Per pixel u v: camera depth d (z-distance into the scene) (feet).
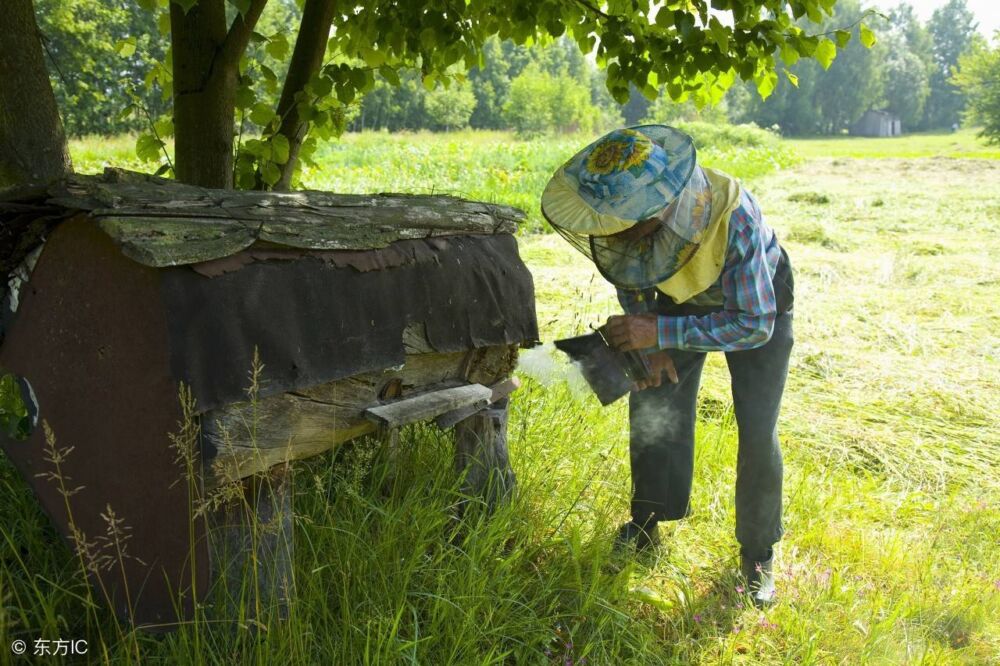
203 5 9.87
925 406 14.98
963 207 41.37
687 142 6.96
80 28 103.04
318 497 7.79
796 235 31.96
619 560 8.97
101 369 5.93
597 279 23.86
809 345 17.99
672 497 9.37
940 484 12.07
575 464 10.44
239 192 6.69
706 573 9.26
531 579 7.80
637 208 6.64
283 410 6.21
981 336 19.02
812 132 318.04
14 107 9.14
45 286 6.25
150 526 6.05
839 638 8.01
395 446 8.91
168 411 5.47
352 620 6.68
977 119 183.32
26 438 7.06
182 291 5.40
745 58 10.66
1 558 6.51
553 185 7.25
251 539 6.28
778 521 8.83
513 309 7.93
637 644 7.64
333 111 12.01
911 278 25.09
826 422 14.11
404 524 7.76
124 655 6.14
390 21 11.31
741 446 8.65
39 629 6.45
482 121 266.36
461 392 7.54
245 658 6.06
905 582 9.14
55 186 5.90
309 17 11.09
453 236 7.64
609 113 248.32
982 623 8.41
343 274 6.39
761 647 7.98
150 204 5.56
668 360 8.35
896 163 78.33
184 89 10.15
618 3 11.84
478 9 11.72
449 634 6.83
